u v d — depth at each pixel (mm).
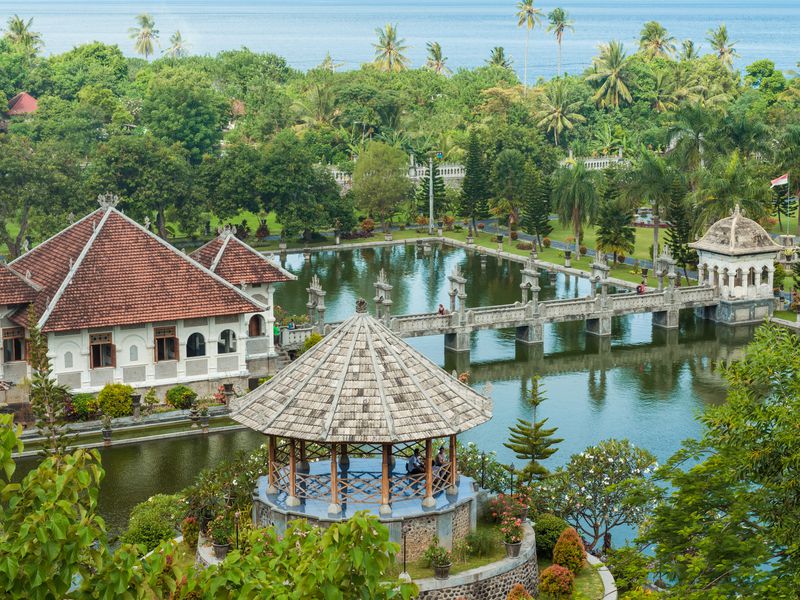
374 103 173875
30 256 77812
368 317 42688
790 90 181625
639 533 46281
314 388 41219
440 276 117062
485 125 171625
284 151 129250
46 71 195750
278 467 44344
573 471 49656
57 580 20812
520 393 78312
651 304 95250
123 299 71562
